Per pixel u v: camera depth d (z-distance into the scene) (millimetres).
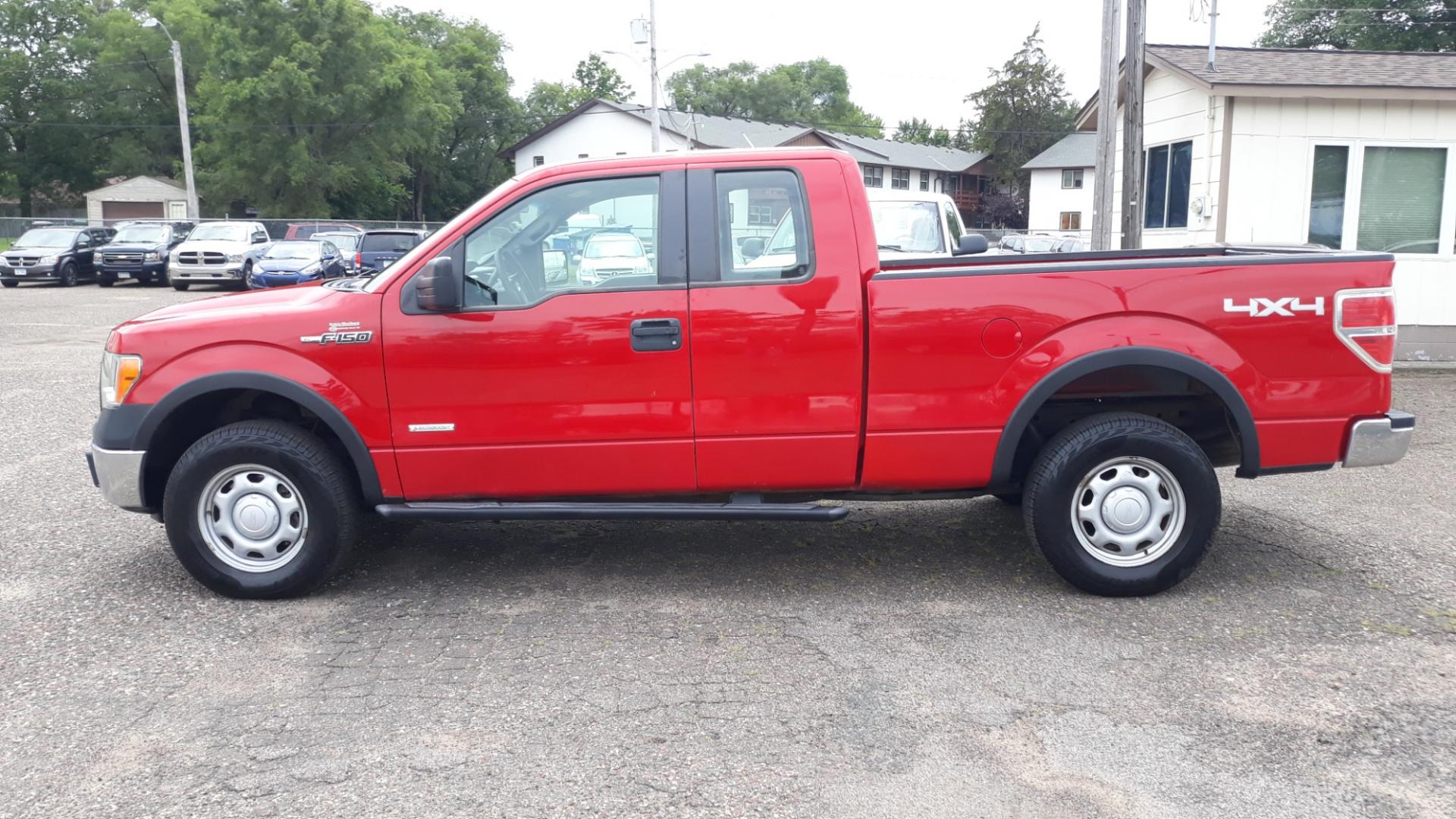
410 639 4625
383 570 5547
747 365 4848
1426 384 11258
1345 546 5836
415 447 4914
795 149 4949
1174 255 5512
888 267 5516
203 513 5004
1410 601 4984
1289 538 5992
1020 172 73500
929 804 3287
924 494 5188
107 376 5059
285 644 4574
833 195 4863
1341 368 4898
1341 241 12555
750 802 3303
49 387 11922
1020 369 4852
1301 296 4852
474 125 72438
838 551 5820
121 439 4953
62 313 21391
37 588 5289
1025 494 5059
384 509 4953
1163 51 13891
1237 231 12461
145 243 30828
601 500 5051
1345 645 4477
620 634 4656
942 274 4824
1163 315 4836
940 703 3969
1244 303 4840
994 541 6000
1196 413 5469
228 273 28859
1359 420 4930
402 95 53156
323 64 51156
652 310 4824
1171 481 4926
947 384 4867
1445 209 12461
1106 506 4953
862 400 4887
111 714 3912
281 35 49625
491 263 4910
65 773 3498
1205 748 3621
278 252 27156
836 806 3279
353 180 53625
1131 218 11219
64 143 63875
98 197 58344
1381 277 4898
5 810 3275
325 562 5020
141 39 62219
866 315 4840
